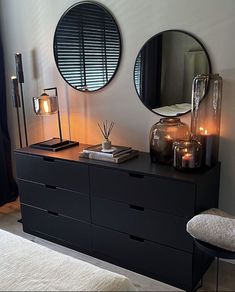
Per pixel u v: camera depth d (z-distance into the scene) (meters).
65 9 2.65
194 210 1.83
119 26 2.41
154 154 2.14
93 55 2.59
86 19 2.55
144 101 2.41
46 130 3.08
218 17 2.02
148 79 2.36
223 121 2.13
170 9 2.18
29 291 1.17
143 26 2.31
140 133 2.51
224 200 2.23
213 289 1.99
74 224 2.39
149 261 2.08
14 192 3.42
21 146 3.01
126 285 1.26
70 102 2.84
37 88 3.03
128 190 2.04
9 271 1.28
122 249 2.18
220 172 2.21
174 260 1.97
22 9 2.91
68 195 2.35
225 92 2.09
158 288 2.00
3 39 3.14
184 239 1.90
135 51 2.39
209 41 2.08
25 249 1.44
